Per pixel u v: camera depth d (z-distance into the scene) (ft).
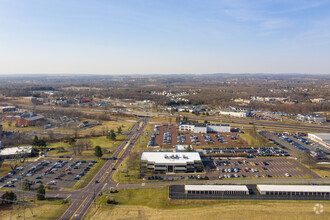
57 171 456.86
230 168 472.03
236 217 306.55
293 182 404.98
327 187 367.66
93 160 517.96
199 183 407.44
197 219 303.68
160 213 316.19
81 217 306.35
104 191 377.71
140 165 463.42
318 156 528.22
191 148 565.94
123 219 304.09
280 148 597.52
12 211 315.99
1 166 478.18
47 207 327.88
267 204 334.24
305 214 310.65
